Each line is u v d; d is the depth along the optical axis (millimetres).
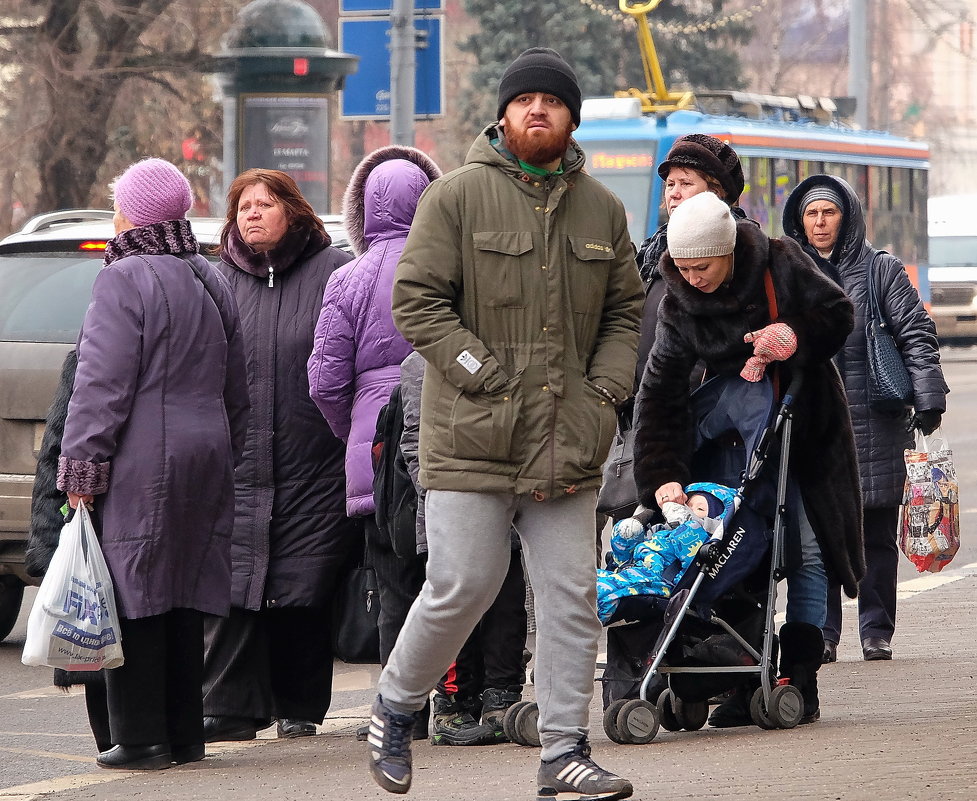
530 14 151375
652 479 22047
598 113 84688
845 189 30000
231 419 23125
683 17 155375
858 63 131375
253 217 25062
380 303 23953
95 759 24234
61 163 81938
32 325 33062
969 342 130000
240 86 65812
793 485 22484
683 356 22047
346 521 25078
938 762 19375
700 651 22156
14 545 32906
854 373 29859
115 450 21609
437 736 23047
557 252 17141
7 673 31891
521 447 16984
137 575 21516
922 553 28781
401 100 60969
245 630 24750
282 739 25031
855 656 30312
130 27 80688
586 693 17375
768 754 20328
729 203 24062
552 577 17219
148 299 21797
